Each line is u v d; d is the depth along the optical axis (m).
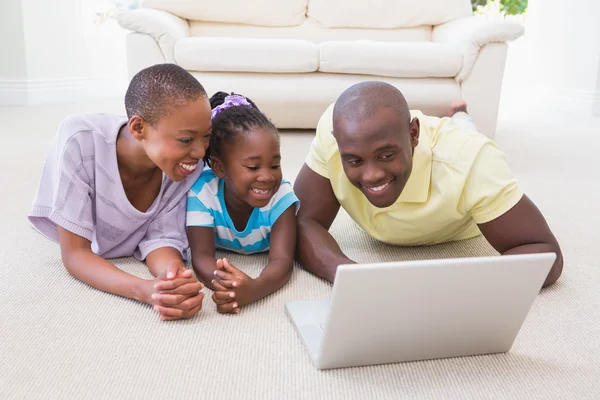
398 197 1.12
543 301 1.13
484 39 2.53
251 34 3.03
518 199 1.11
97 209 1.18
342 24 3.01
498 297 0.87
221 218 1.24
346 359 0.89
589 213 1.66
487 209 1.11
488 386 0.87
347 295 0.80
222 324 1.02
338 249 1.23
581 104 3.71
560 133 2.96
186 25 2.98
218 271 1.06
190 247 1.22
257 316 1.05
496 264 0.83
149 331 0.99
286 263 1.17
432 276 0.81
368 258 1.32
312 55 2.60
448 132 1.17
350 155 0.99
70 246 1.15
